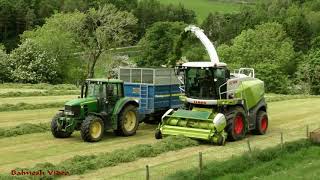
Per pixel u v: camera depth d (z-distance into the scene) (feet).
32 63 161.99
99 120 63.46
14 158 52.65
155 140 65.26
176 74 68.23
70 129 63.62
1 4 269.03
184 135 63.00
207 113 63.82
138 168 48.91
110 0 307.78
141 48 254.47
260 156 55.62
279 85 212.23
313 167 52.95
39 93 116.37
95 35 187.11
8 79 156.15
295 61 254.68
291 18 315.58
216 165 49.67
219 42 335.88
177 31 240.94
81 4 288.10
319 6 385.50
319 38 277.23
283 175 48.83
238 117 66.13
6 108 89.51
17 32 272.31
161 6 366.63
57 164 49.14
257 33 249.34
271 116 93.61
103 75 191.83
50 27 191.83
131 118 69.46
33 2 288.92
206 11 403.34
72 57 185.57
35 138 64.59
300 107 110.42
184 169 47.78
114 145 61.21
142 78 74.74
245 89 68.28
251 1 436.76
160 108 75.41
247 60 241.96
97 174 46.26
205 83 65.92
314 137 66.03
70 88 136.87
